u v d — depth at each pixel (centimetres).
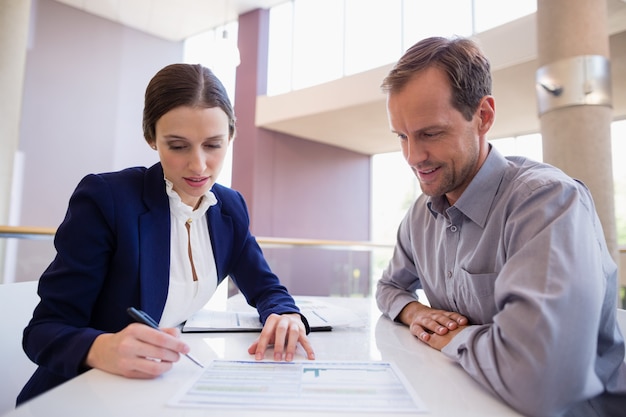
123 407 48
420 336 82
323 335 86
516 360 53
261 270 104
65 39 541
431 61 75
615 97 389
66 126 536
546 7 212
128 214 80
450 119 75
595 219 72
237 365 64
